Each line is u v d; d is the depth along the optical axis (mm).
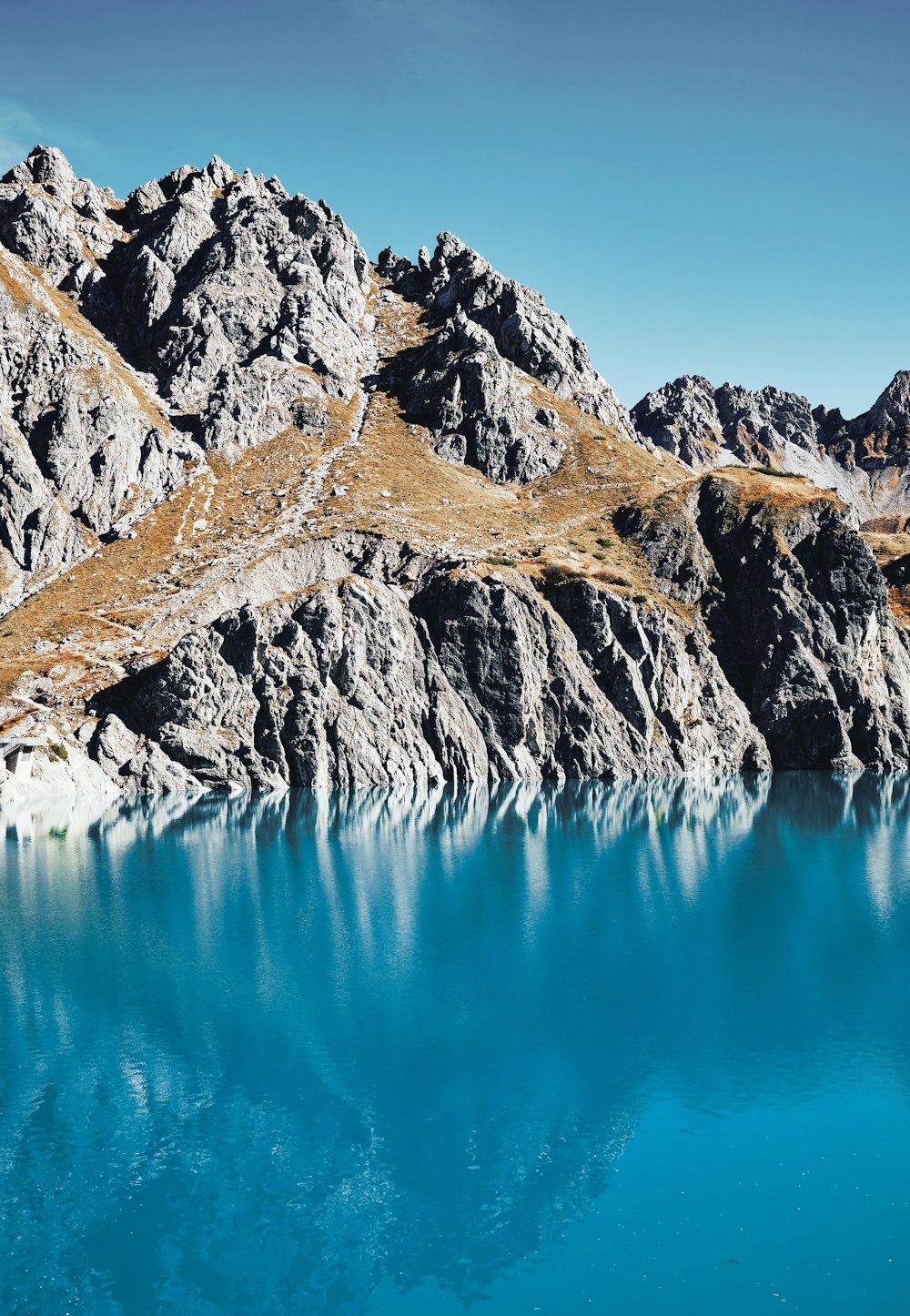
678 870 86812
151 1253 31312
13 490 192250
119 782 139000
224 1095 41844
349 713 149375
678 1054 45625
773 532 185875
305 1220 33250
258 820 116062
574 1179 35469
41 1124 39312
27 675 149250
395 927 67062
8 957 60281
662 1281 30172
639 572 189000
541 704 161250
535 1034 47875
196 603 169750
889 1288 29828
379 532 186750
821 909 72125
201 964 58688
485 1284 30094
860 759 174125
